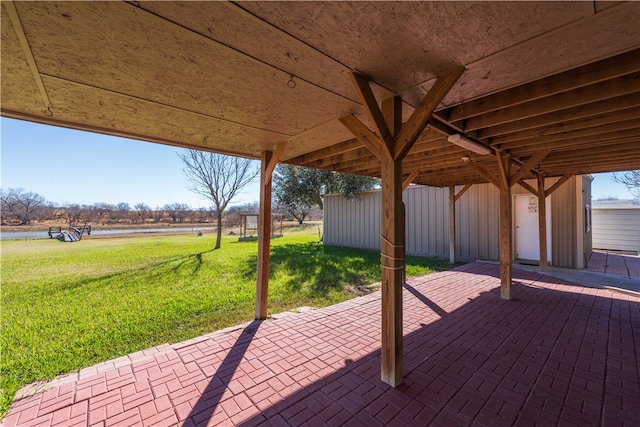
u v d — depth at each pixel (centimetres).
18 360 278
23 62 166
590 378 240
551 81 216
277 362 271
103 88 202
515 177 447
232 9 125
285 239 1545
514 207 805
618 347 295
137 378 247
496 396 217
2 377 249
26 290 528
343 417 196
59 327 357
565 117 270
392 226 225
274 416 199
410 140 211
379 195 1089
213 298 474
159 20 131
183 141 349
